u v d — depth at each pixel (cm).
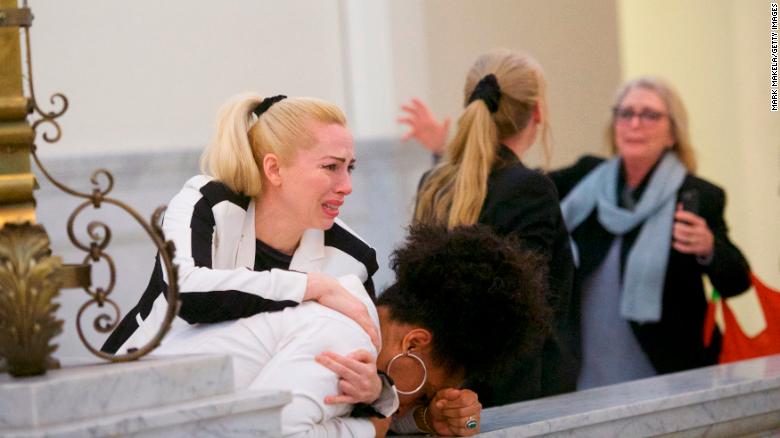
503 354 605
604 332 1341
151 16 1658
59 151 1573
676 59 1962
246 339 562
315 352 554
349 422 563
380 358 605
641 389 787
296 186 664
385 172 1791
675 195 1327
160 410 467
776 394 802
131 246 1565
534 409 721
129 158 1589
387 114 1812
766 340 1246
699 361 1314
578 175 1427
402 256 620
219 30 1714
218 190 655
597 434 696
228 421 486
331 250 699
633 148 1345
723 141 1903
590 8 1983
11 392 447
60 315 1448
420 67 1838
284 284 577
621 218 1336
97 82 1614
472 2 1886
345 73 1816
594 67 1988
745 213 1883
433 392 628
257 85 1745
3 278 468
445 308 596
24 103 512
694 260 1308
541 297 616
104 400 462
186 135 1677
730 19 1881
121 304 1528
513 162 891
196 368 492
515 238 636
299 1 1781
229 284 573
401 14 1828
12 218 507
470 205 866
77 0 1606
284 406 517
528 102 908
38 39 1583
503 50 939
